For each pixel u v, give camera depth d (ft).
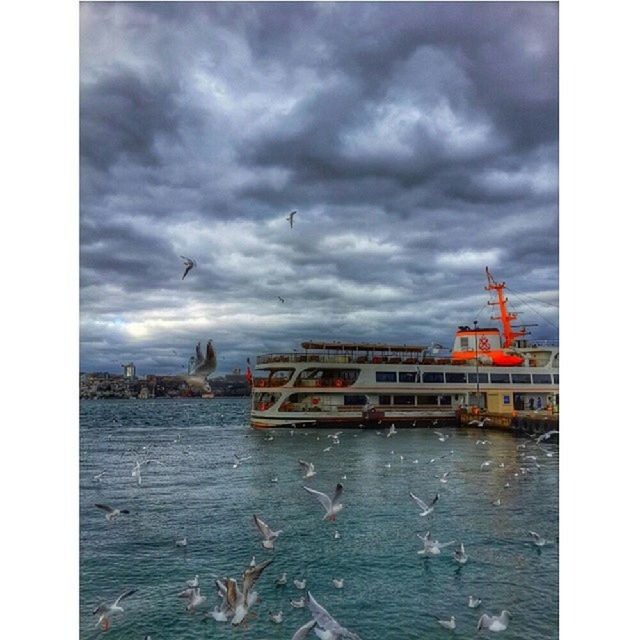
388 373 226.58
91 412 366.43
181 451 174.29
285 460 157.69
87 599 70.33
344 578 75.72
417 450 175.94
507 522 98.02
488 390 236.22
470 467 146.41
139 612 67.10
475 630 62.95
